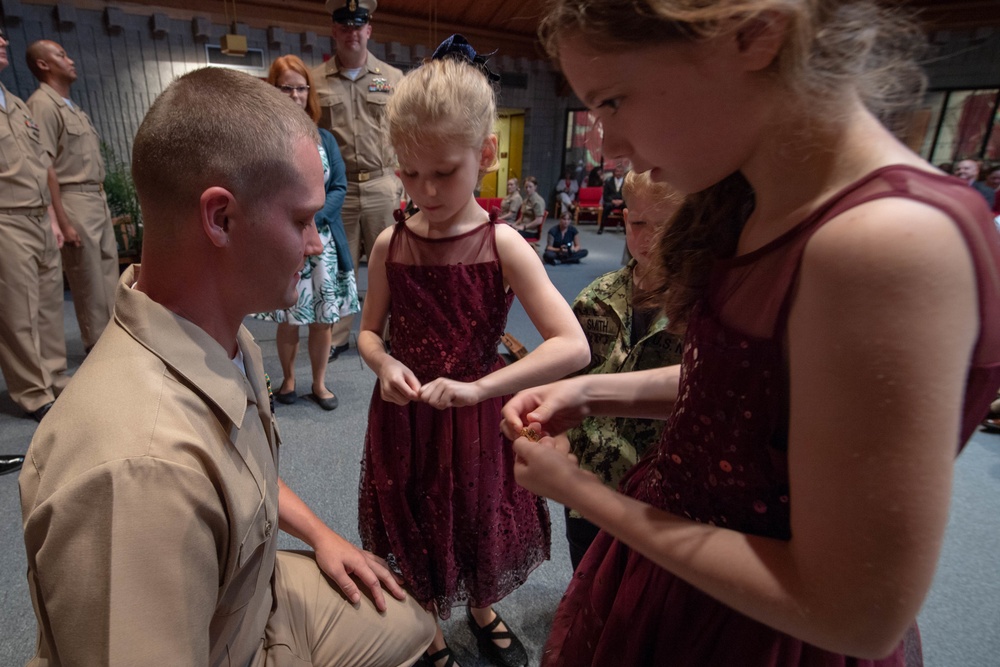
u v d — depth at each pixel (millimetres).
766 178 415
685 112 388
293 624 935
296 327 2600
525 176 10008
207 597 581
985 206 354
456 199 943
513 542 1220
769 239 424
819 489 373
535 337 3828
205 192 567
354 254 3301
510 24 8039
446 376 1070
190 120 556
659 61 372
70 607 519
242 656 783
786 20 343
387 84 3133
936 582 1688
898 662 565
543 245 7758
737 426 477
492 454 1107
